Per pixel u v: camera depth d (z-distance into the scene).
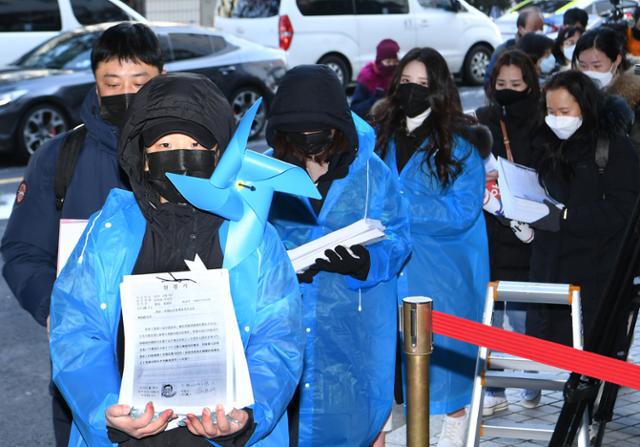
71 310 2.58
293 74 3.67
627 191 4.76
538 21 10.85
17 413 5.64
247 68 14.76
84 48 13.78
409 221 4.18
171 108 2.52
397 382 4.34
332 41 18.00
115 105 3.42
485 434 4.48
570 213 4.77
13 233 3.47
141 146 2.60
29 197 3.48
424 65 4.47
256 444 2.59
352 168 3.83
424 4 19.14
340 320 3.74
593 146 4.79
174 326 2.42
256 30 17.61
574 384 3.83
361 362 3.80
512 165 4.82
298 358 2.60
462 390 4.80
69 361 2.54
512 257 5.25
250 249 2.57
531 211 4.74
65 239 3.15
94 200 3.40
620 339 4.30
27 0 15.03
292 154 3.79
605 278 4.84
